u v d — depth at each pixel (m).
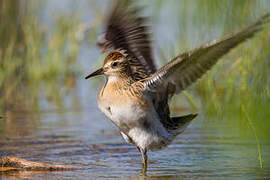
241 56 13.52
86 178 8.39
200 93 14.70
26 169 9.01
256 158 9.67
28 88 17.50
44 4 19.86
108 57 9.65
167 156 10.04
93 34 20.52
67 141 11.27
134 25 10.34
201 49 7.96
